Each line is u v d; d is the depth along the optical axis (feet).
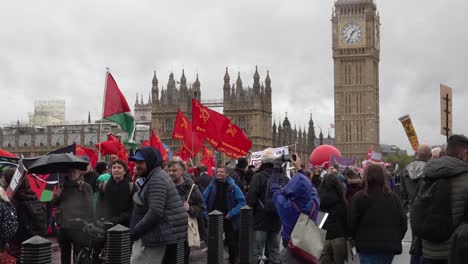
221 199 85.51
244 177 103.50
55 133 624.59
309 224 53.67
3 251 51.52
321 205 67.00
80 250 66.80
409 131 129.49
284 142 638.12
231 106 546.67
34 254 40.16
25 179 60.08
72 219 66.44
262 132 550.77
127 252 49.08
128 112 101.96
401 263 87.45
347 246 67.21
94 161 130.62
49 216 74.64
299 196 54.19
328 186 67.15
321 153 131.44
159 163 50.44
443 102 120.67
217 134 119.34
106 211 64.49
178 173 73.87
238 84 549.95
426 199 47.09
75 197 66.95
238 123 546.67
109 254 48.55
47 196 89.45
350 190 76.23
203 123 118.42
